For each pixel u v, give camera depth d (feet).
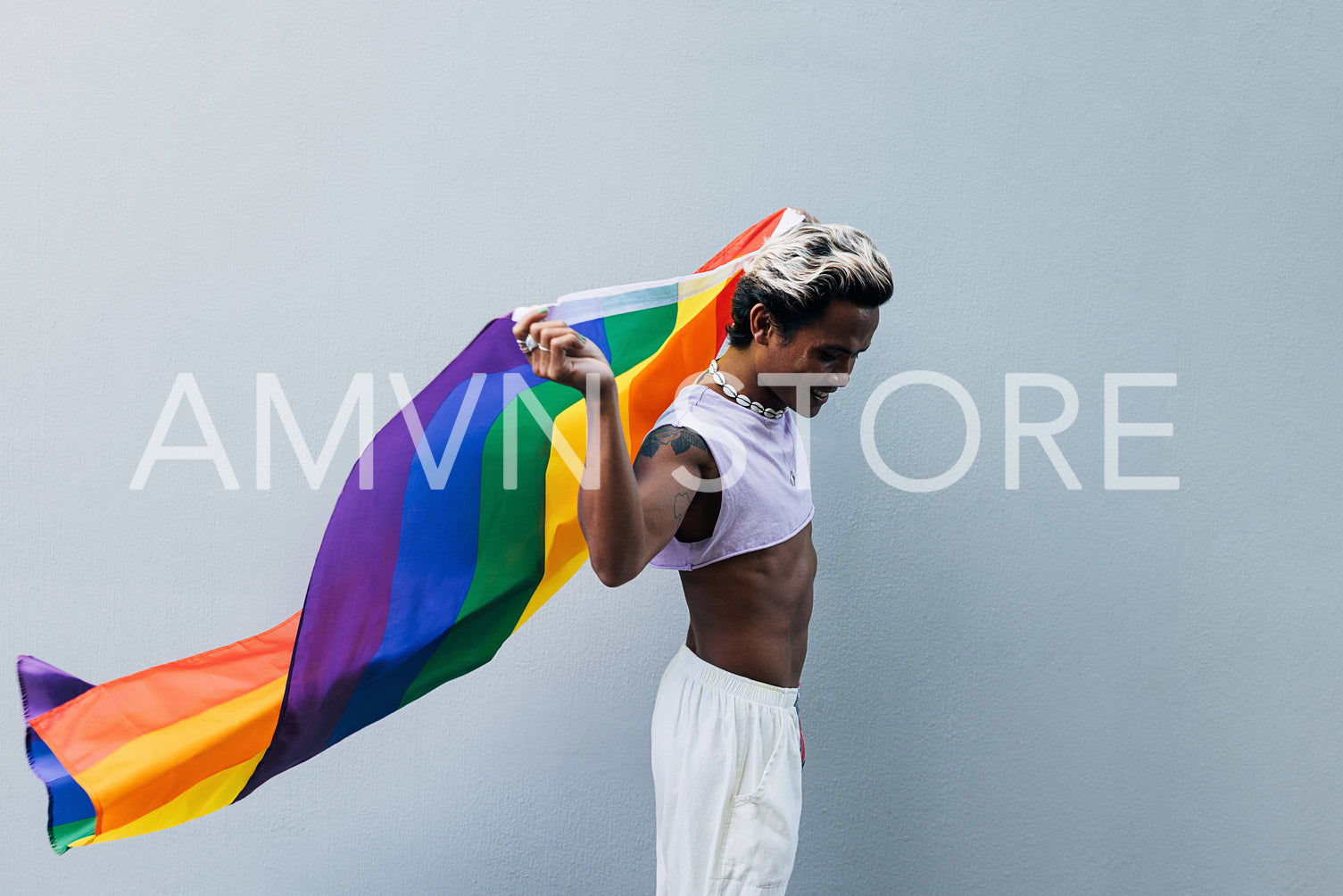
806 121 4.67
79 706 3.49
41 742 3.38
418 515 3.34
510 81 4.74
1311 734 4.78
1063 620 4.80
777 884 3.62
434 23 4.73
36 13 4.79
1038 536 4.78
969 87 4.64
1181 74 4.62
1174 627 4.78
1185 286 4.69
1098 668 4.81
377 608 3.36
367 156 4.78
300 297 4.84
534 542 3.63
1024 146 4.65
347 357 4.84
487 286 4.79
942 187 4.68
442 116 4.76
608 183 4.73
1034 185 4.67
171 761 3.33
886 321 4.74
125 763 3.32
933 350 4.74
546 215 4.76
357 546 3.26
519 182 4.76
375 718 3.73
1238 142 4.64
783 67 4.66
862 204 4.69
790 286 3.30
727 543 3.53
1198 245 4.68
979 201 4.68
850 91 4.66
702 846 3.61
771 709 3.70
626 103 4.71
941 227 4.69
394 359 4.83
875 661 4.84
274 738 3.34
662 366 3.90
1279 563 4.75
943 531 4.79
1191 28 4.60
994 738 4.83
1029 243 4.69
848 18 4.64
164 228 4.85
